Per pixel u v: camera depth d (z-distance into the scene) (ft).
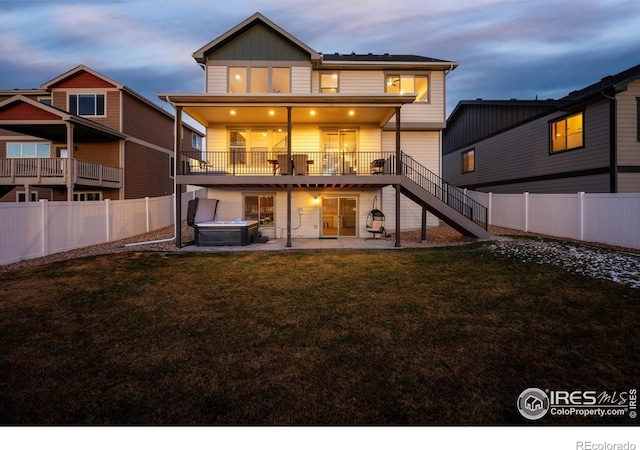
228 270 21.74
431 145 43.45
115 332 12.12
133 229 38.47
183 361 10.06
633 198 25.31
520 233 36.68
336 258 25.58
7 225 23.04
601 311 13.62
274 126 40.37
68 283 18.28
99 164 45.80
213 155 39.65
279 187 39.65
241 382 8.93
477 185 58.13
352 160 40.29
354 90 42.34
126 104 51.31
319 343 11.31
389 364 9.89
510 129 49.26
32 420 7.44
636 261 20.89
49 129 44.73
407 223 43.86
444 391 8.55
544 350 10.64
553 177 41.06
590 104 35.63
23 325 12.60
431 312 14.06
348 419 7.60
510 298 15.51
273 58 39.78
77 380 8.95
